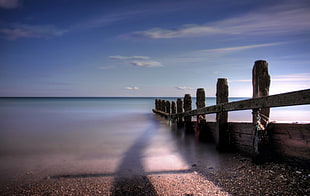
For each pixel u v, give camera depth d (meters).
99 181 4.05
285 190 3.33
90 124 13.12
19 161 5.43
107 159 5.56
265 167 4.27
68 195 3.49
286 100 3.61
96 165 5.05
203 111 7.08
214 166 4.76
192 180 4.02
